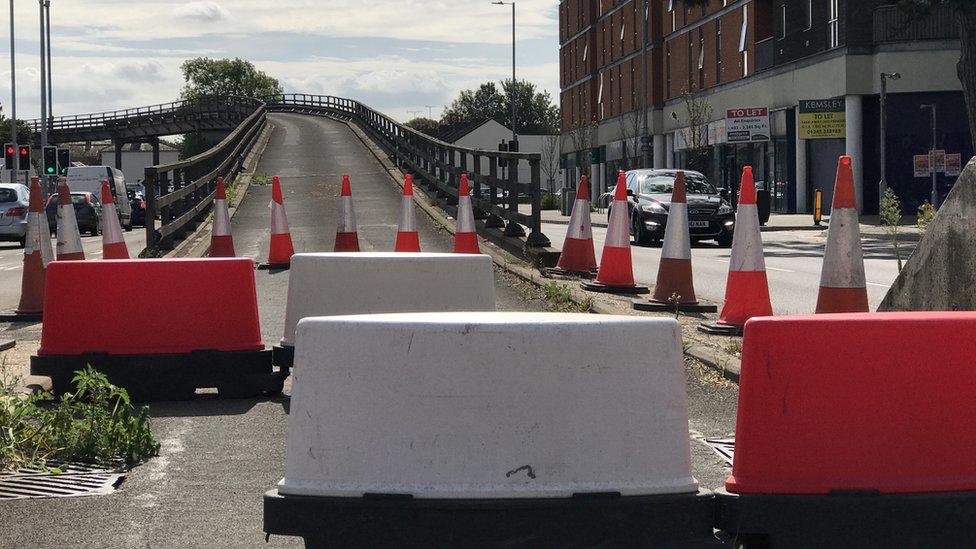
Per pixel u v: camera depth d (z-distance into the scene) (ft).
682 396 15.23
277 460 23.13
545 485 14.57
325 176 122.72
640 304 42.14
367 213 88.79
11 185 109.60
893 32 139.03
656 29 222.89
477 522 14.46
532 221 59.88
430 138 98.43
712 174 197.57
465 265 29.86
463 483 14.53
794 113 161.38
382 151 153.07
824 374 15.06
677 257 41.78
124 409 23.95
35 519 19.08
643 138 187.11
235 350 29.96
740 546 15.47
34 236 44.70
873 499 14.87
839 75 143.23
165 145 580.71
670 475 14.98
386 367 14.74
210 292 30.01
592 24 272.72
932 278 27.91
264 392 30.42
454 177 85.15
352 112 264.11
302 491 14.84
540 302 46.29
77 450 23.27
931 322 15.19
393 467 14.64
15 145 173.27
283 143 185.57
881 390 15.07
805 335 15.10
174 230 66.18
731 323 36.40
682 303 41.50
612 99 258.57
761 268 36.47
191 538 18.02
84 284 29.68
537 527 14.49
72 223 46.50
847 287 30.83
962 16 102.58
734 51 184.65
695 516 14.87
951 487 15.07
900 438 15.06
